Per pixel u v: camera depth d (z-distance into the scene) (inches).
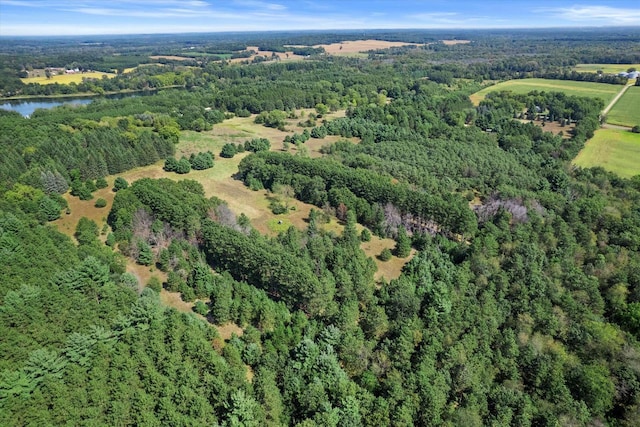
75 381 2063.2
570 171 5329.7
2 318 2298.2
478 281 3016.7
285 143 6619.1
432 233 3973.9
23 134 6225.4
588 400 2215.8
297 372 2268.7
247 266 3161.9
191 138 7076.8
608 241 3627.0
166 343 2365.9
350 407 2033.7
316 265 3149.6
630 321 2743.6
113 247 3693.4
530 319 2652.6
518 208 3870.6
